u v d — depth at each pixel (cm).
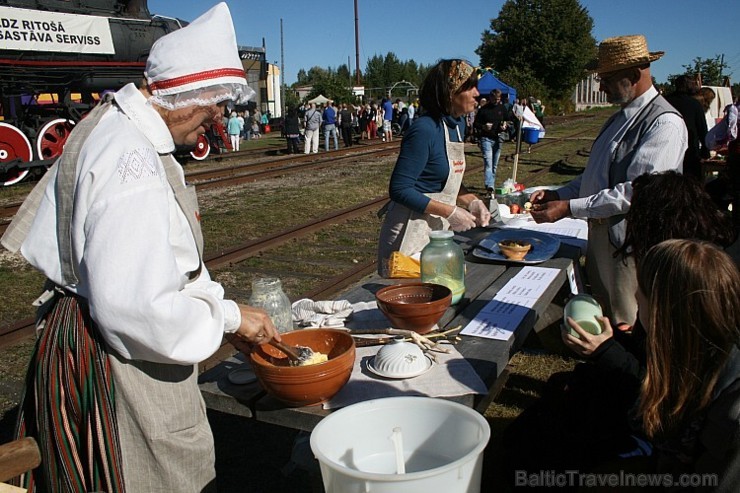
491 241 373
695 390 162
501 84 1825
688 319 158
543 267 329
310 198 1045
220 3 182
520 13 5628
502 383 298
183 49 171
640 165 315
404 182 299
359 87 4612
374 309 266
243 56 2439
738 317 155
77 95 1534
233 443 324
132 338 154
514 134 1568
